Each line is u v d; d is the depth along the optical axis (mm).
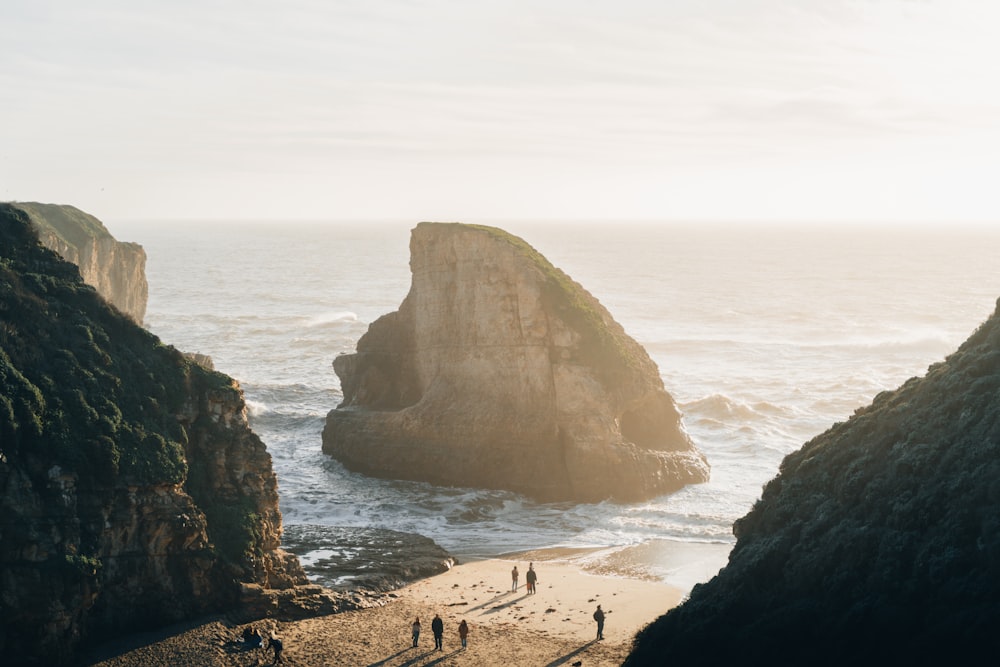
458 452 80125
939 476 46125
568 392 78625
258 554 54344
